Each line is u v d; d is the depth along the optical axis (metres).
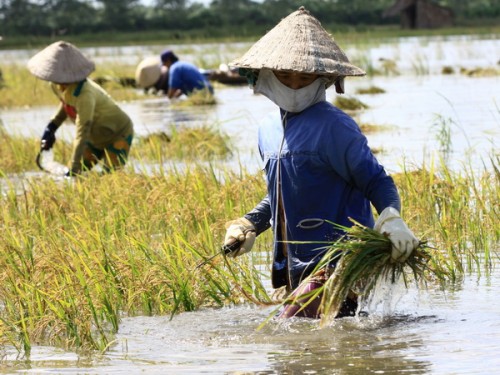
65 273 10.71
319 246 9.55
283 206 9.67
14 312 10.23
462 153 20.73
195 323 9.98
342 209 9.53
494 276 11.23
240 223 10.23
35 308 10.19
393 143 23.14
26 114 39.12
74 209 14.98
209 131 24.61
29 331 9.70
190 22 190.38
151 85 45.59
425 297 10.42
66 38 164.00
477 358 8.23
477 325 9.30
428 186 14.47
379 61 58.00
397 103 33.94
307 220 9.54
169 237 11.85
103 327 10.00
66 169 20.28
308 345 8.88
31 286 10.30
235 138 26.02
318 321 9.48
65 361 8.74
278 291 10.81
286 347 8.87
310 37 9.55
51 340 9.48
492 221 13.09
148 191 15.78
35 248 12.57
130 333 9.72
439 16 141.38
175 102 40.12
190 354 8.82
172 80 40.91
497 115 27.84
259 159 21.91
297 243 9.63
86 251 11.31
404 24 143.12
